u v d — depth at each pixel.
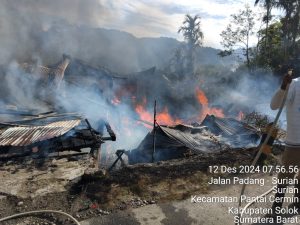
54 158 6.50
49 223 3.46
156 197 4.01
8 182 4.63
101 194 4.04
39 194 4.18
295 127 3.31
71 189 4.23
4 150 7.26
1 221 3.47
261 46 35.88
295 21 30.89
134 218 3.55
